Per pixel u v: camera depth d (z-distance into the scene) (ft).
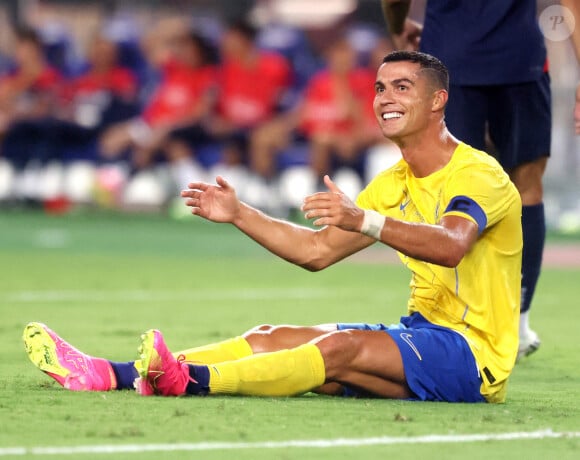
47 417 50.31
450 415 53.16
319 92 192.13
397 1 78.84
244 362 55.62
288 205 194.59
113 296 107.65
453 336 57.52
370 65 192.95
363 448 45.70
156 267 137.59
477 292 57.72
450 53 74.49
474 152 58.23
